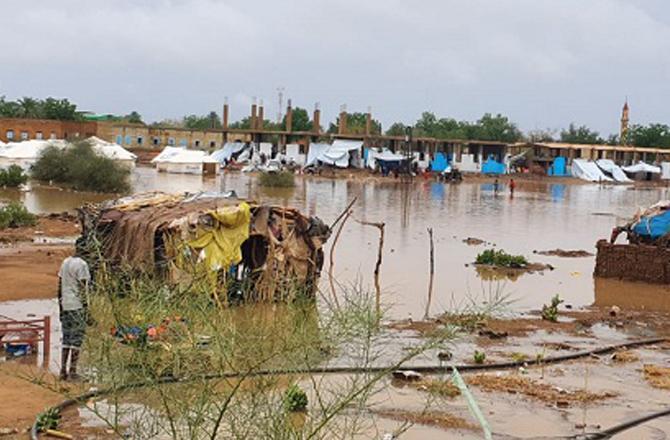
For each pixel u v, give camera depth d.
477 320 12.27
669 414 12.82
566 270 28.30
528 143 109.81
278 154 99.69
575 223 46.91
